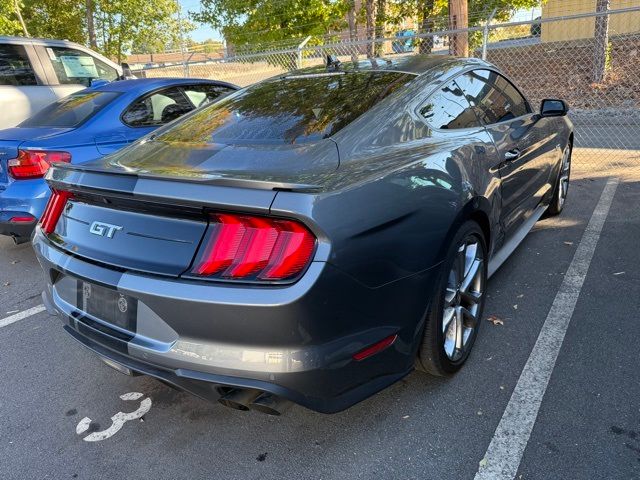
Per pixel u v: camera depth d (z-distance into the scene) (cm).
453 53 948
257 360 193
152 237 212
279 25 1580
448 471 220
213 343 197
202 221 202
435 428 245
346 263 195
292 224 188
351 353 206
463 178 264
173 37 2000
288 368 192
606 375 271
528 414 247
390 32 1448
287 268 187
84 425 266
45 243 262
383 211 212
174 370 206
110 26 1922
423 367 262
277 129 267
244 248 192
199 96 608
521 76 1427
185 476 229
